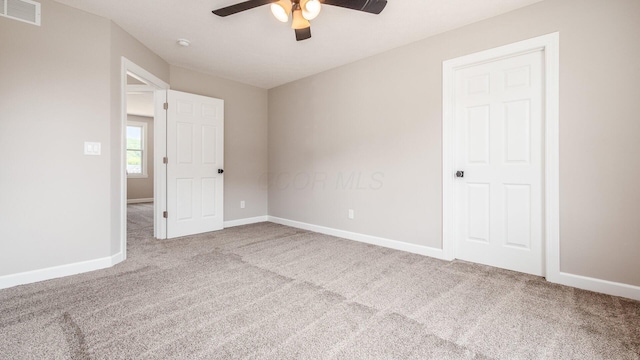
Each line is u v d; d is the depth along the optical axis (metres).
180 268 2.58
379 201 3.37
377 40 3.00
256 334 1.55
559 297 2.00
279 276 2.39
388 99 3.26
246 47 3.20
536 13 2.29
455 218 2.83
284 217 4.65
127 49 2.86
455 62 2.73
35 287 2.14
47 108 2.29
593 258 2.10
